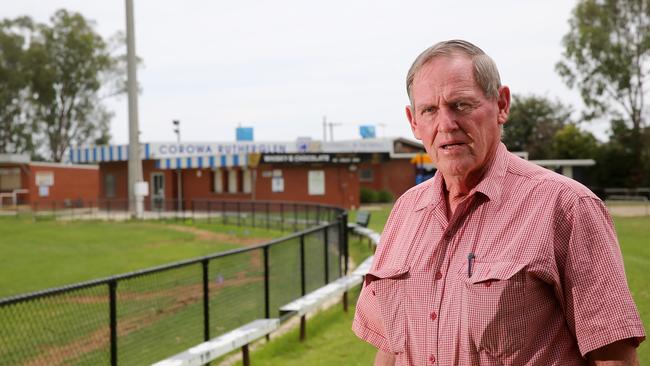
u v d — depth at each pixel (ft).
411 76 6.18
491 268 5.57
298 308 24.21
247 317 25.75
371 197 131.44
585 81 143.95
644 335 5.27
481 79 5.81
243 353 21.27
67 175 164.86
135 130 112.37
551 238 5.47
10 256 59.06
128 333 21.98
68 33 202.28
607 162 145.89
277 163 114.11
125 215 108.88
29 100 200.95
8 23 200.44
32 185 157.48
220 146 144.25
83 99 208.23
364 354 21.65
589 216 5.45
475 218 5.89
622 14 142.41
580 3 145.28
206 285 20.98
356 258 47.62
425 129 6.04
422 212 6.43
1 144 201.46
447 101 5.80
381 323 6.73
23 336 19.11
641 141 142.31
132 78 112.57
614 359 5.31
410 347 6.12
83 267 51.52
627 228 48.19
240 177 120.98
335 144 147.02
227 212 107.76
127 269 49.90
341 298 32.42
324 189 116.06
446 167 5.88
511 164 6.07
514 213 5.70
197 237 74.02
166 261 54.03
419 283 6.07
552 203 5.55
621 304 5.25
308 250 32.73
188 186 129.59
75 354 19.45
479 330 5.53
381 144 147.13
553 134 171.83
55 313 21.48
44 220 108.99
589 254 5.38
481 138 5.80
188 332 23.44
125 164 141.49
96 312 22.11
